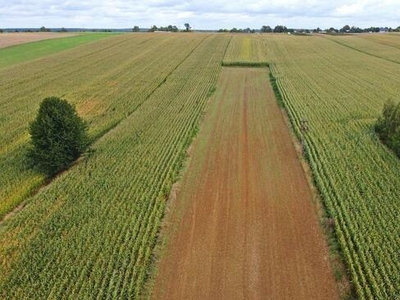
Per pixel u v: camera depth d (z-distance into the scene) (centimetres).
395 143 3381
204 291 1966
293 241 2317
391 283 1950
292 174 3141
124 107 5091
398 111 3553
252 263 2145
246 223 2505
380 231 2322
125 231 2398
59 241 2330
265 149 3644
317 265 2117
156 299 1928
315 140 3647
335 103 4947
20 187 3028
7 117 4784
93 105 5244
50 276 2069
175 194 2850
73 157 3412
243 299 1912
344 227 2323
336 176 2995
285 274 2061
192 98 5412
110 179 3045
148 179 3019
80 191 2889
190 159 3462
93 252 2209
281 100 5275
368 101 5028
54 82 6700
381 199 2658
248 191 2894
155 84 6322
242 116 4662
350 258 2077
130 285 1959
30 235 2431
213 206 2705
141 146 3675
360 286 1911
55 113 3228
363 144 3575
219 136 4009
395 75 6756
